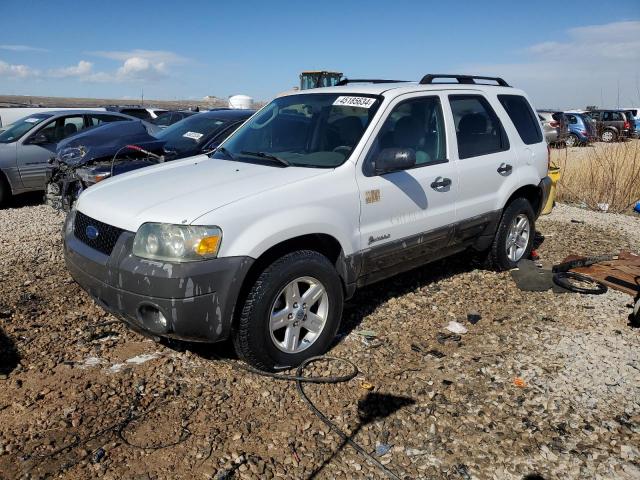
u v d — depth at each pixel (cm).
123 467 290
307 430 326
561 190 1101
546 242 755
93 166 723
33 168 977
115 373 379
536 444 318
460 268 613
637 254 696
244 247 350
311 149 449
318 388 368
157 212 354
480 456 308
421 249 480
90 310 483
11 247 672
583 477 293
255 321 362
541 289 550
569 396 364
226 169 427
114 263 354
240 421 332
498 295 539
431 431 328
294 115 486
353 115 453
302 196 383
